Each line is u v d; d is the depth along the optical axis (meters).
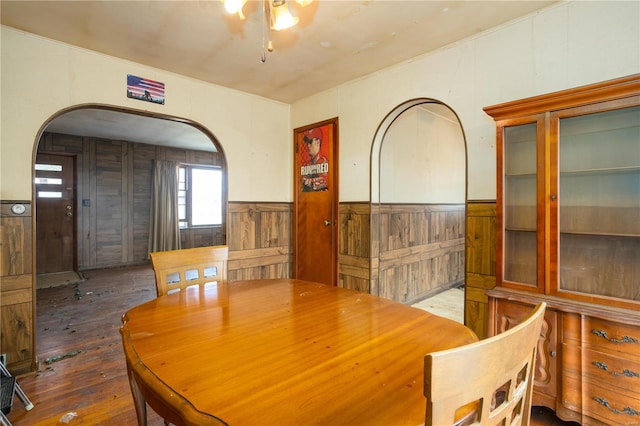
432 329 1.25
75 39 2.52
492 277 2.41
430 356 0.57
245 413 0.74
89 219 5.90
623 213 1.77
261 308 1.51
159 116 3.10
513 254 2.08
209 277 2.04
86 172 5.86
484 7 2.13
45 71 2.49
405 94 2.93
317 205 3.79
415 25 2.34
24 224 2.38
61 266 5.67
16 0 2.02
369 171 3.25
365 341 1.14
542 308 0.83
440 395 0.58
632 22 1.86
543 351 1.79
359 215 3.34
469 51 2.51
